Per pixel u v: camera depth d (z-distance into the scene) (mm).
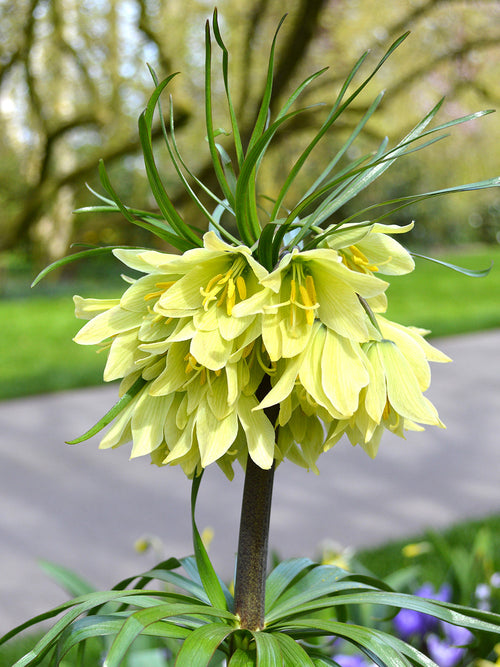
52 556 3807
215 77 9406
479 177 10219
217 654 1125
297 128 9539
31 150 10680
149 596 949
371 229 874
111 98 9555
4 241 11484
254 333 866
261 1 8672
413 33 9109
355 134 964
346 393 856
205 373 892
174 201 9984
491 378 7711
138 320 938
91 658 2582
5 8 8766
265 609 1013
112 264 16172
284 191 902
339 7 9047
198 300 882
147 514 4355
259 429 894
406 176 13023
